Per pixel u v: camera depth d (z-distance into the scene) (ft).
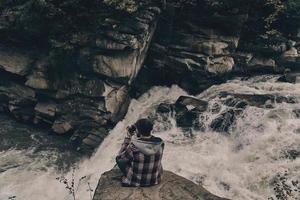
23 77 47.39
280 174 33.37
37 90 46.39
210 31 48.19
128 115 46.83
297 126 38.47
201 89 48.98
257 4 49.01
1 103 48.34
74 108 44.93
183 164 36.47
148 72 50.39
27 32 46.16
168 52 49.16
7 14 45.75
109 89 44.47
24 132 45.68
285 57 50.98
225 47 48.75
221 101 43.78
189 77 49.14
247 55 50.60
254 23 50.31
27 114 47.06
